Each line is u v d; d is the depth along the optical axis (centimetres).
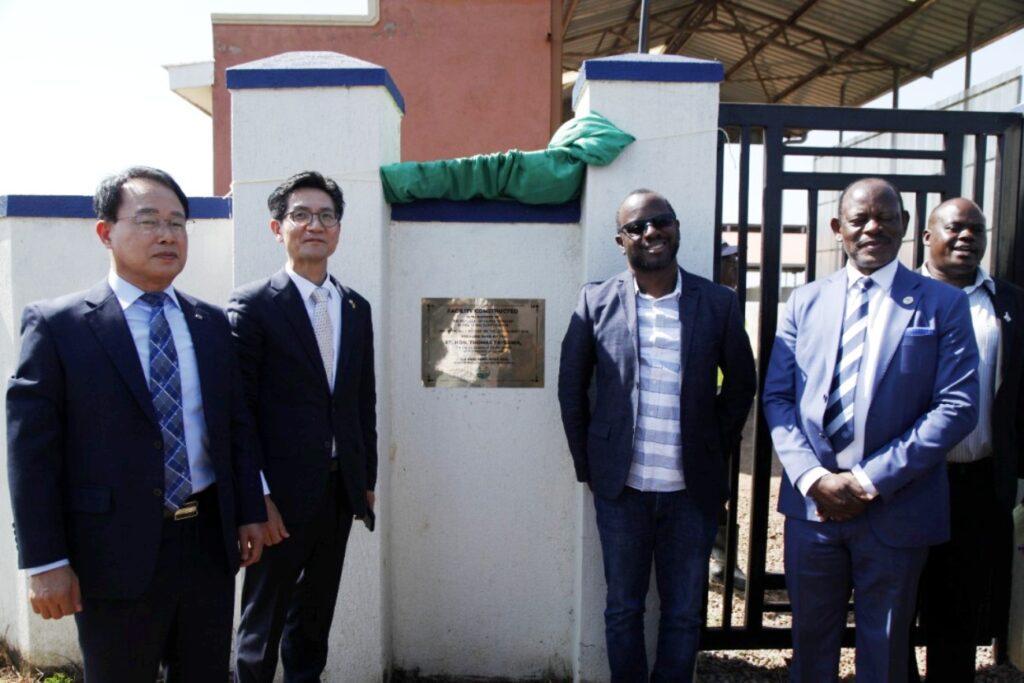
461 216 317
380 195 301
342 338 259
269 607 251
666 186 298
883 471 233
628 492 268
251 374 247
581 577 303
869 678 244
